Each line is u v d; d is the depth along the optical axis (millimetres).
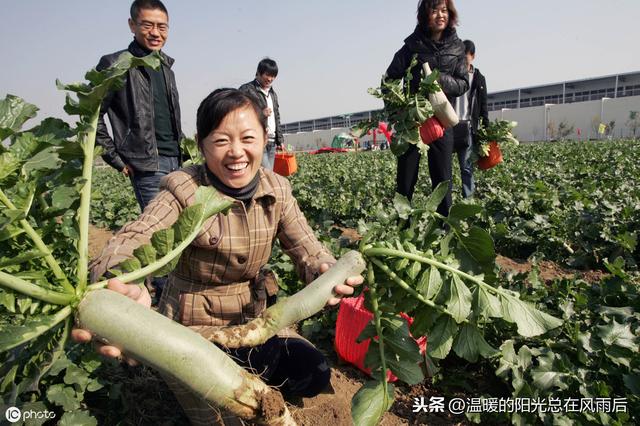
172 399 2799
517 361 2705
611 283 3418
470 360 2037
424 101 4359
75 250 1546
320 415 2746
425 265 1990
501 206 7254
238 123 1932
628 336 2707
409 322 2643
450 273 1959
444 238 2141
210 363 1502
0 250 1452
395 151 4516
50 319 1375
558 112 66000
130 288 1521
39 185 1525
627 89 77625
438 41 4688
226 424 2113
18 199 1419
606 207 6082
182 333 1487
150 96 3881
